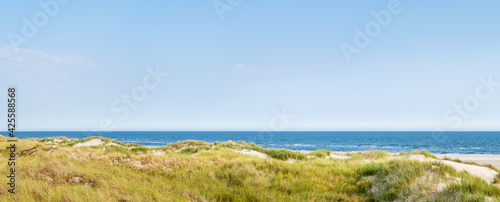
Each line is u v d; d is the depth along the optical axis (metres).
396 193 10.69
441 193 9.74
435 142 111.06
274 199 10.05
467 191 9.63
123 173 11.73
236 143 32.47
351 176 13.93
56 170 10.63
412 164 13.15
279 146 86.81
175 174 13.03
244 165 14.43
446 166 12.59
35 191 8.00
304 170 14.59
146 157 15.58
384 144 99.25
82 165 12.73
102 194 8.20
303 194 10.96
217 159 17.81
